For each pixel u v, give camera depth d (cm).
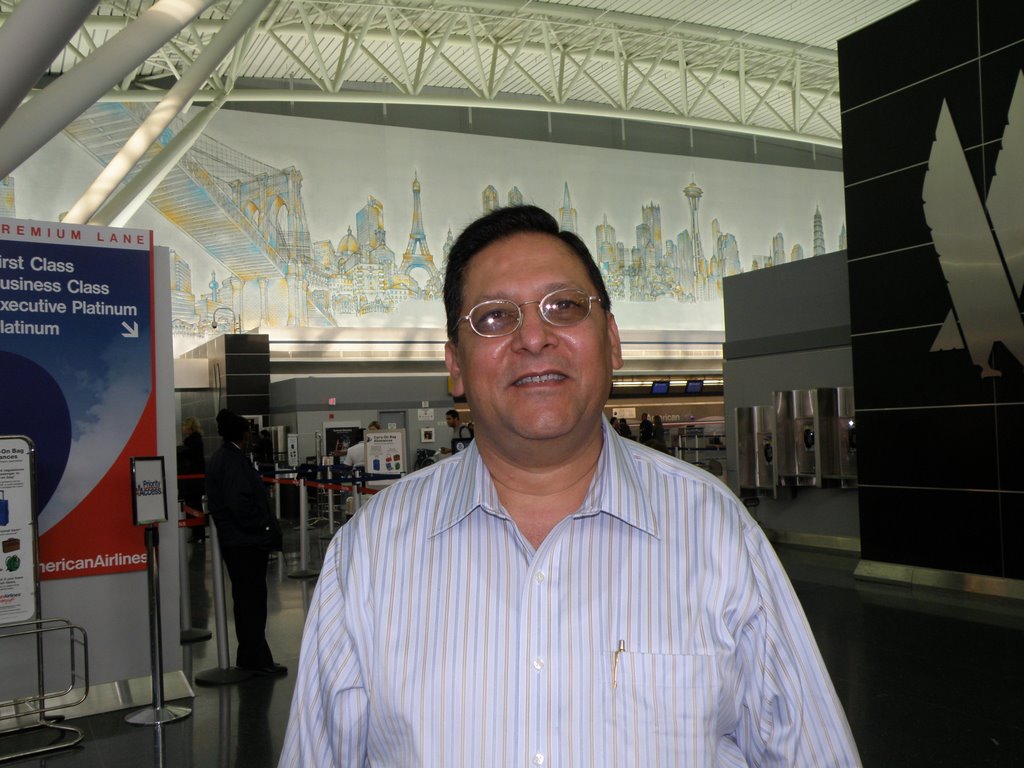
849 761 133
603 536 134
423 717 128
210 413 2562
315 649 143
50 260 569
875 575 959
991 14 867
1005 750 471
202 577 1122
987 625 740
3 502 510
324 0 2388
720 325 3656
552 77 2758
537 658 128
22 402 557
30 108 734
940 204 914
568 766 124
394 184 3180
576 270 140
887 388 966
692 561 132
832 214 3931
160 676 555
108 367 588
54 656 563
